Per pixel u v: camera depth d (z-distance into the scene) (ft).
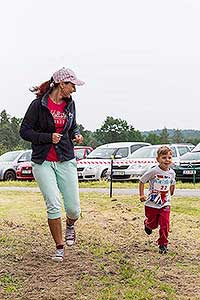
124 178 71.20
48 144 21.83
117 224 31.42
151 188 24.94
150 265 22.02
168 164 24.73
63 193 22.65
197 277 20.43
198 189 56.75
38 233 28.32
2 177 81.15
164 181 24.63
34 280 19.80
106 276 20.17
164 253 24.14
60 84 21.79
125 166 71.41
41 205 40.86
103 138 185.26
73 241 23.95
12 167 81.87
